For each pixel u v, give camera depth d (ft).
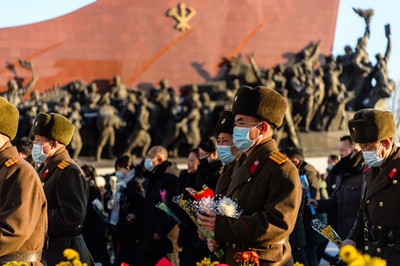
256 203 16.75
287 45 91.91
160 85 86.38
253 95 17.37
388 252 19.17
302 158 31.81
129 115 79.00
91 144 78.64
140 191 33.65
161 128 80.69
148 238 29.53
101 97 79.61
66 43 85.40
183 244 29.58
